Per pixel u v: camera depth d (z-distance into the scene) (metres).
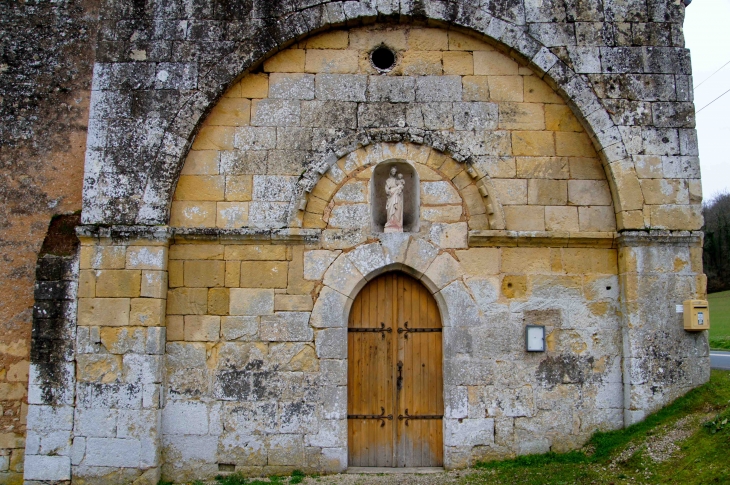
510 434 8.11
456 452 8.05
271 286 8.22
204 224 8.30
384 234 8.35
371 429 8.30
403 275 8.55
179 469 7.90
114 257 8.02
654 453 7.31
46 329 7.93
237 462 7.94
